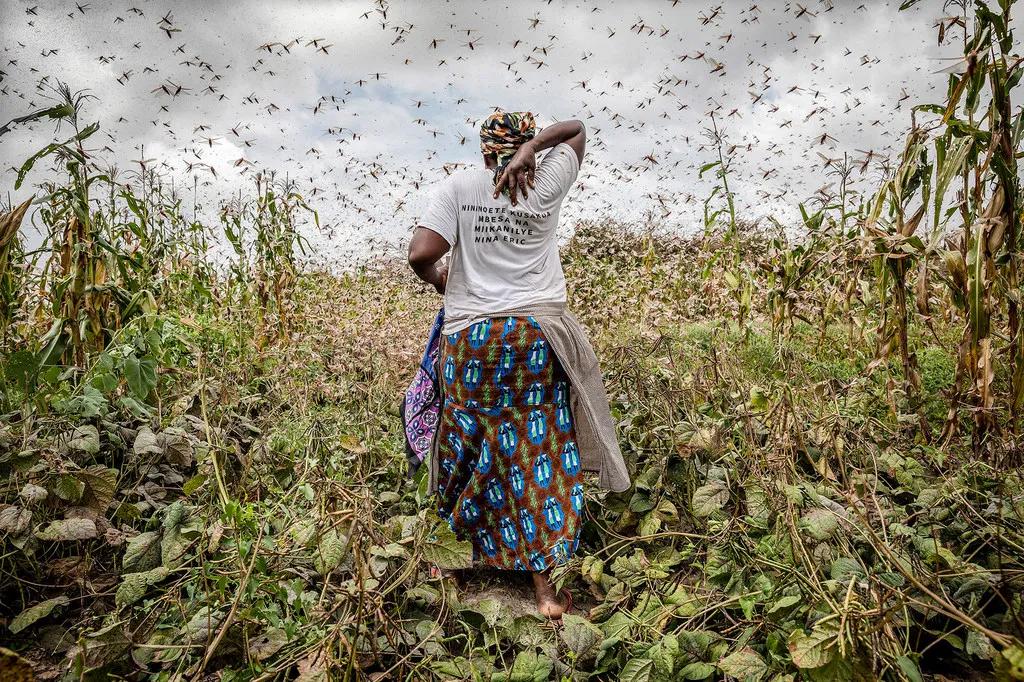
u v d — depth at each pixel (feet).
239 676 5.35
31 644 6.33
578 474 7.57
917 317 8.20
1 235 8.01
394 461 9.85
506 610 6.44
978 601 5.50
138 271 11.66
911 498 7.97
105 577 7.18
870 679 4.55
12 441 7.45
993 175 6.58
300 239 17.65
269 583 5.79
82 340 9.86
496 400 7.38
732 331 13.74
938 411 9.93
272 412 10.61
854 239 7.79
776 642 5.16
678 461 8.36
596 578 6.64
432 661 5.74
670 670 5.18
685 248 20.84
